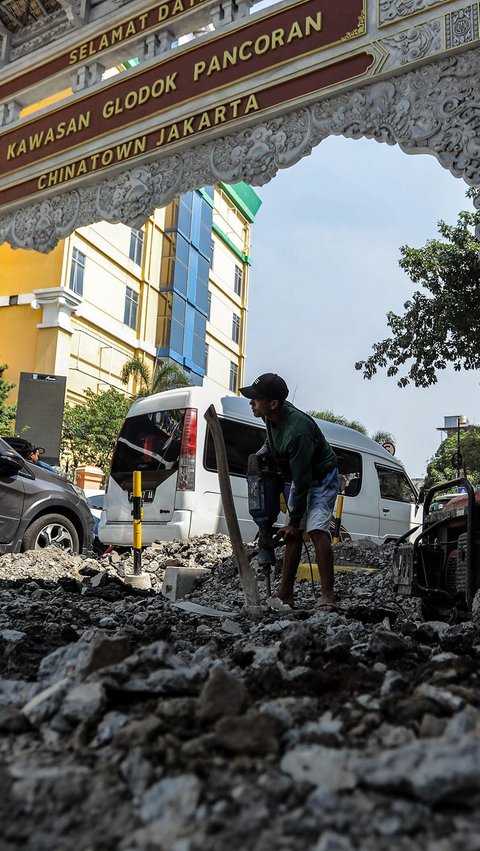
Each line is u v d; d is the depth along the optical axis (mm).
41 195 8281
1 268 30938
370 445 13648
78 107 8070
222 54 6941
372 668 2742
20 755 1764
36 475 9898
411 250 16938
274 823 1315
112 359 34875
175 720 1876
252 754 1646
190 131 7078
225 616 4840
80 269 32031
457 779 1282
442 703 1938
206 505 10727
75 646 2680
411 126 5887
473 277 16641
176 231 40156
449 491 15312
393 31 5992
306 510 5426
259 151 6684
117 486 11484
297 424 5262
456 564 5199
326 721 1911
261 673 2330
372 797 1374
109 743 1800
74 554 9992
